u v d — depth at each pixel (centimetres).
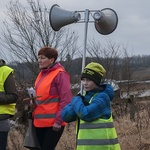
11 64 1249
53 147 545
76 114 437
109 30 574
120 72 1422
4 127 530
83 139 426
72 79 1248
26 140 556
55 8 573
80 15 566
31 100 551
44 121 540
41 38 1317
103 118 427
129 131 869
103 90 434
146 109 1070
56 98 539
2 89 526
